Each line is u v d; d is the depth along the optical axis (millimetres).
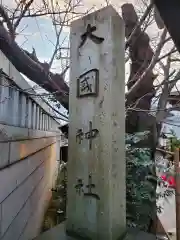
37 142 2807
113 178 1437
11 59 2373
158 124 3475
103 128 1457
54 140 5312
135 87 2814
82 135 1537
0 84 1446
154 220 2615
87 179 1492
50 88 2709
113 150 1443
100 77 1492
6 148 1514
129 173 2504
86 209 1479
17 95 1862
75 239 1474
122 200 1516
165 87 3393
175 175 2691
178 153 2719
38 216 2971
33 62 2471
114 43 1502
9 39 2211
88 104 1526
